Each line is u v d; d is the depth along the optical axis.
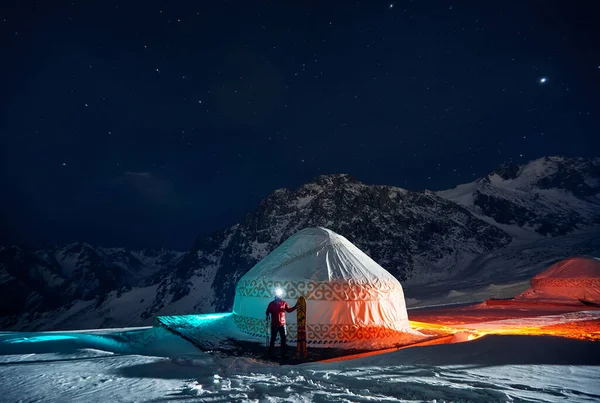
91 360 7.83
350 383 5.74
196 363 7.39
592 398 4.90
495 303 23.22
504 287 35.75
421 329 12.80
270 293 11.23
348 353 9.13
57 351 9.48
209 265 181.88
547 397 4.93
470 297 33.31
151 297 188.00
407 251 104.19
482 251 101.19
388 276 12.12
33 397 5.25
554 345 7.69
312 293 10.80
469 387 5.36
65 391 5.51
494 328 13.05
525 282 36.81
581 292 21.81
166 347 10.62
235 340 10.94
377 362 7.16
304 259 11.66
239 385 5.73
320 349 9.77
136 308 182.00
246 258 145.50
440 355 7.30
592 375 6.00
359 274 11.48
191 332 11.73
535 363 6.69
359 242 107.94
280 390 5.37
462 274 85.56
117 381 6.04
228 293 141.12
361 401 4.84
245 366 7.33
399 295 12.09
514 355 7.14
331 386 5.59
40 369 6.96
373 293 11.21
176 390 5.48
